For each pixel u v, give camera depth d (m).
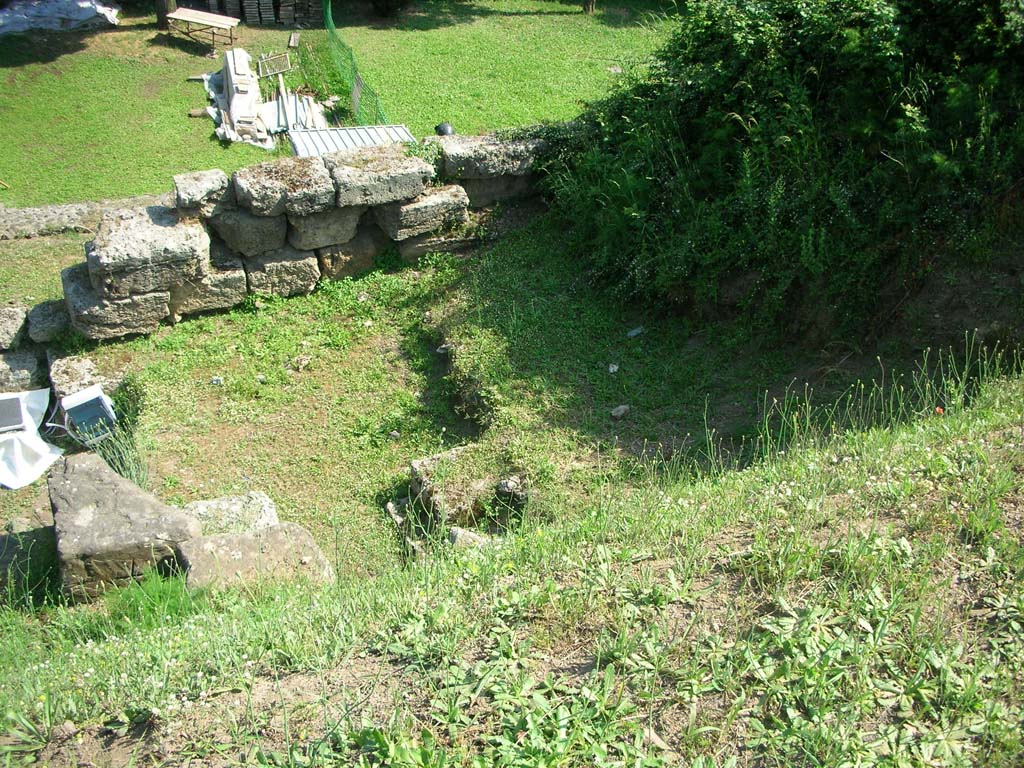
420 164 9.25
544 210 10.06
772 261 7.50
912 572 3.98
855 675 3.48
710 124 8.45
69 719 3.73
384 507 6.92
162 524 5.82
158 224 8.74
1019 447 4.79
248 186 8.71
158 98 15.07
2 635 5.16
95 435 7.93
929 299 6.96
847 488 4.77
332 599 4.59
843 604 3.81
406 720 3.40
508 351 7.96
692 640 3.76
